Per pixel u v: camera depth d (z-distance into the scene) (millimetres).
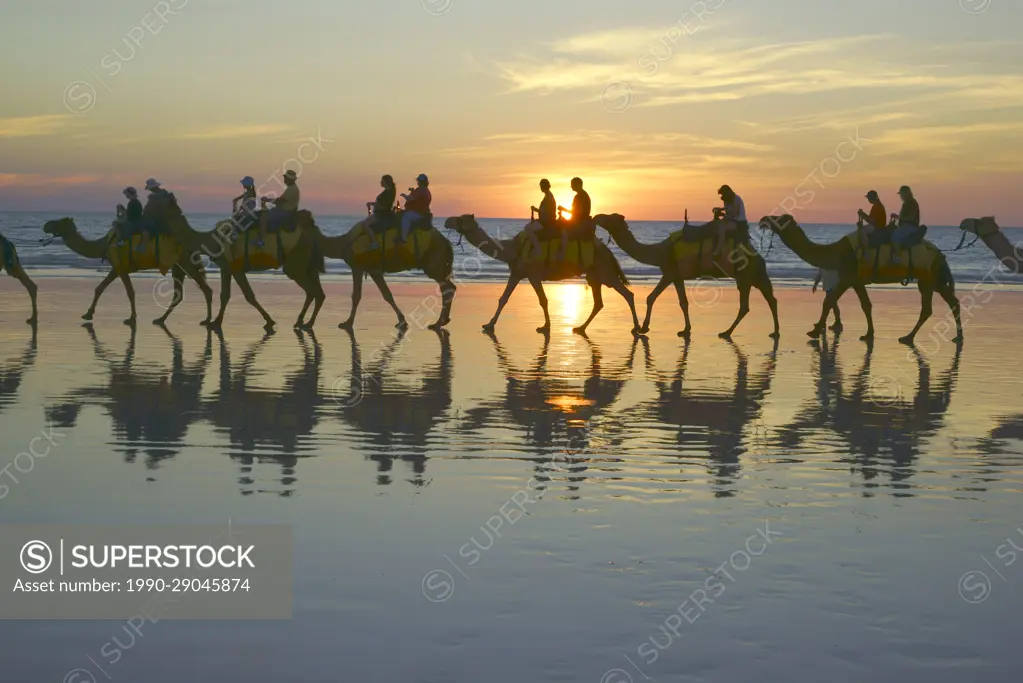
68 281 26484
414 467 7504
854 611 4891
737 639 4559
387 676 4188
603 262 16562
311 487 6914
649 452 8062
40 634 4609
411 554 5605
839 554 5680
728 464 7703
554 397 10422
